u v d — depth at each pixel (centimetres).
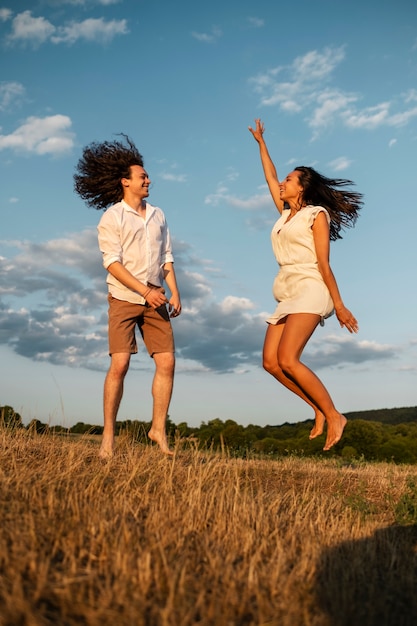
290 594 301
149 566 300
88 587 283
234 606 280
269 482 632
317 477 682
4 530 332
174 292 621
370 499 593
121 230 577
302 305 523
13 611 246
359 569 349
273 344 549
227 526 402
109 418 575
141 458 531
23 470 461
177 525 383
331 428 527
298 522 434
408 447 2803
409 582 344
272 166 627
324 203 568
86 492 421
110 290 588
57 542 322
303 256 535
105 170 597
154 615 261
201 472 518
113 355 582
